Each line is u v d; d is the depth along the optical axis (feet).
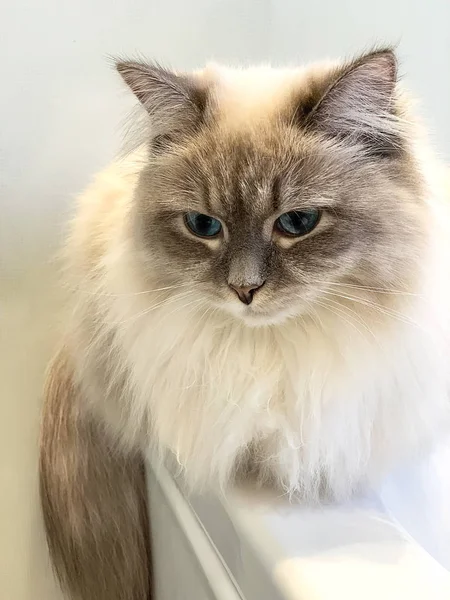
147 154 2.68
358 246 2.38
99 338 2.88
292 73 2.70
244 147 2.38
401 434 2.60
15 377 3.77
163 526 3.17
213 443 2.56
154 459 2.98
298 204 2.36
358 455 2.55
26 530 3.89
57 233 3.68
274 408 2.53
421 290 2.48
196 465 2.60
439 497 2.92
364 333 2.45
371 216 2.39
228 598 2.38
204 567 2.56
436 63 4.04
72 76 3.52
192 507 2.76
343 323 2.45
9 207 3.57
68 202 3.66
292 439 2.50
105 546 3.47
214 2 3.70
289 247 2.41
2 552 3.87
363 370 2.46
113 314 2.74
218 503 2.48
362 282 2.43
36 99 3.49
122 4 3.52
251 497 2.46
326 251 2.38
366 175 2.43
